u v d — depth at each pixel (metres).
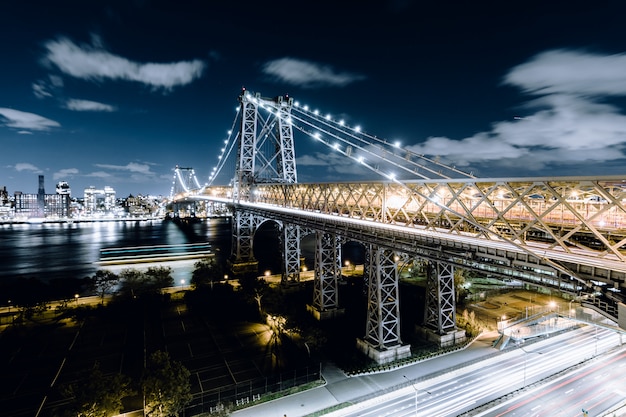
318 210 59.34
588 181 23.28
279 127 102.44
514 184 28.25
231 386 45.94
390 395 44.06
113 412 35.66
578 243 27.12
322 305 66.56
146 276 98.31
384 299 52.38
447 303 57.28
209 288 82.12
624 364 53.03
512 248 28.91
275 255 145.50
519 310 72.62
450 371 49.25
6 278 114.19
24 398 44.12
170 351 55.94
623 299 23.03
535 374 49.81
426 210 43.81
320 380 46.62
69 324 66.62
